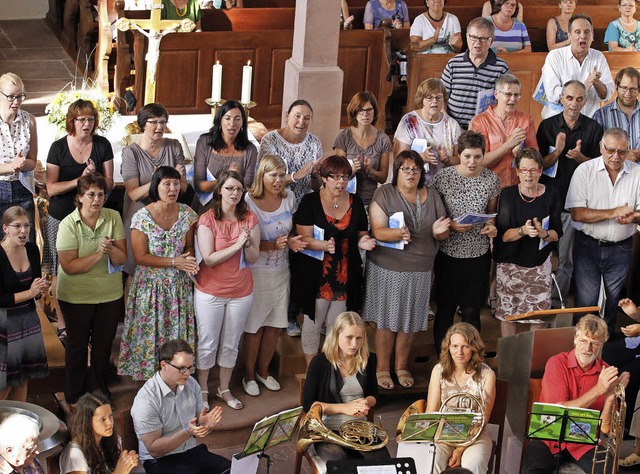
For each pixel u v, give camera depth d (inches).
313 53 450.0
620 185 371.6
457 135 383.2
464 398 305.0
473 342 302.7
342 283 346.6
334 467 272.2
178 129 438.3
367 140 374.9
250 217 330.6
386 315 351.9
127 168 350.0
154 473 288.5
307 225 341.7
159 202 327.3
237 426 336.2
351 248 346.3
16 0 698.8
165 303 331.9
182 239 330.0
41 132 424.8
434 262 363.6
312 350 353.7
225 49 527.2
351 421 303.9
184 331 335.6
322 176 336.8
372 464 273.9
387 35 533.6
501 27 516.4
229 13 543.2
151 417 287.1
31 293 306.2
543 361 324.5
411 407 306.2
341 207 343.0
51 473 276.1
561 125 389.4
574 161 389.7
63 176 350.6
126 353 335.3
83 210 320.5
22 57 641.6
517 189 354.9
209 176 358.9
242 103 421.4
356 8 571.5
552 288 406.0
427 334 378.3
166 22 455.8
